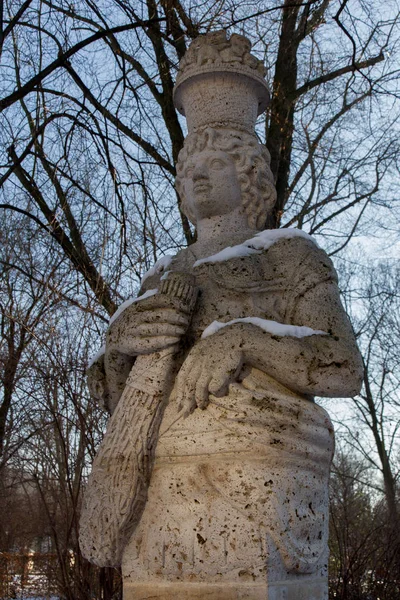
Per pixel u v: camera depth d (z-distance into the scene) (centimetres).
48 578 510
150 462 212
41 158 486
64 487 484
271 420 200
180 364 221
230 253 233
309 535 200
